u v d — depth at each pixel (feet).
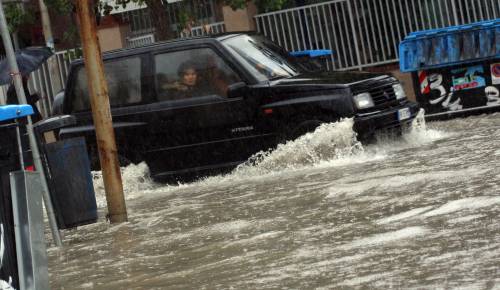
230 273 25.45
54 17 93.04
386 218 29.43
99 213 44.96
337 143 48.65
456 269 21.99
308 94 49.83
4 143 24.68
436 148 46.47
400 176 37.76
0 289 19.51
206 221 35.53
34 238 19.90
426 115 61.72
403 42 61.93
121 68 53.88
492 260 22.27
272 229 31.07
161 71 53.01
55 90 84.43
